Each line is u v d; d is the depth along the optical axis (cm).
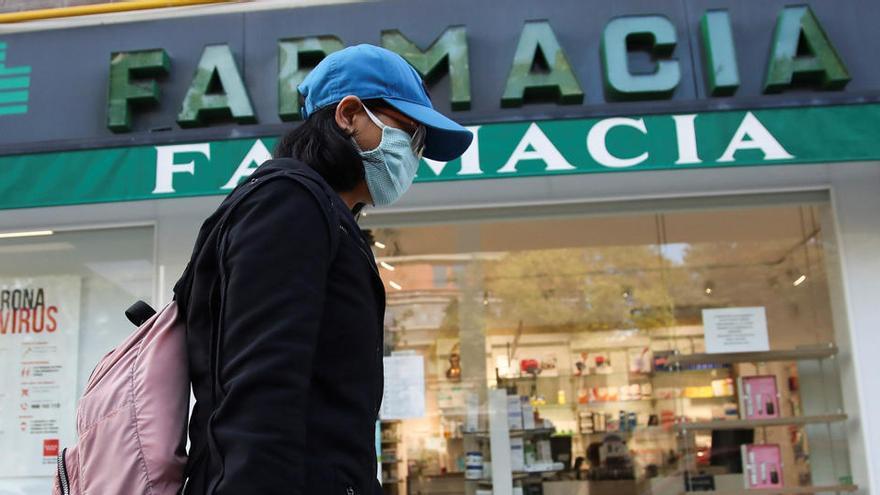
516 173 396
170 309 121
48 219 491
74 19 467
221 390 102
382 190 134
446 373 510
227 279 106
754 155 393
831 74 420
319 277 107
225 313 104
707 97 434
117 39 462
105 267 492
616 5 446
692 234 508
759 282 517
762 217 491
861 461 455
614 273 536
